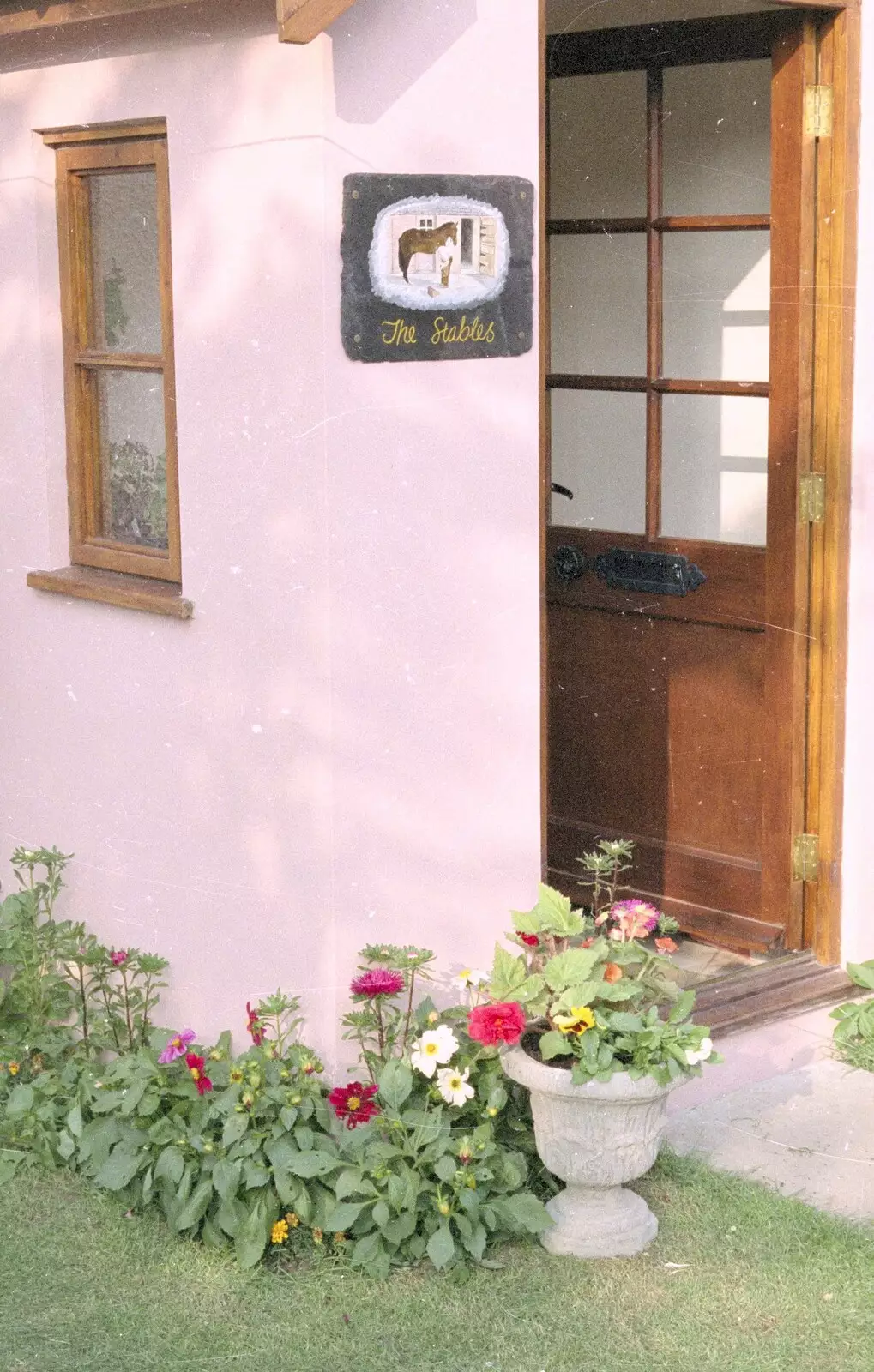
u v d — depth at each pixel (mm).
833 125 4812
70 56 4383
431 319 3889
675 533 5422
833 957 5156
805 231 4852
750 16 4906
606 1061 3564
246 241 3893
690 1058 3590
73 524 4809
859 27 4781
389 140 3779
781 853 5180
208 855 4266
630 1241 3732
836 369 4910
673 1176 4020
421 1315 3537
